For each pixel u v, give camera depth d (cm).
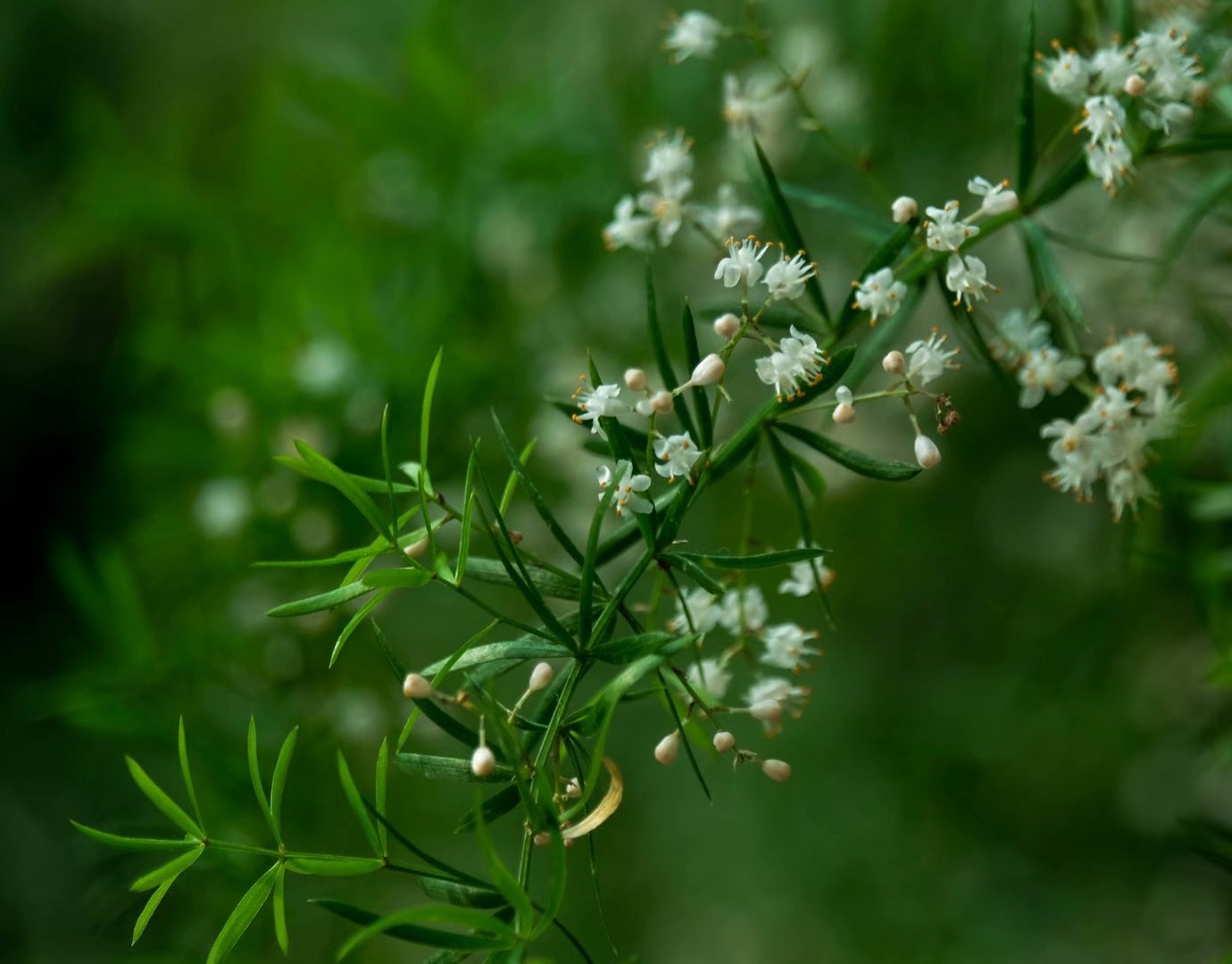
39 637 96
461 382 52
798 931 73
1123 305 52
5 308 101
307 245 58
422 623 58
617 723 71
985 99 55
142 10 98
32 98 97
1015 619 67
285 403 52
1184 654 57
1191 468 50
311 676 51
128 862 50
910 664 71
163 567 55
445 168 59
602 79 64
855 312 41
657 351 40
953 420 39
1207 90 43
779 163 56
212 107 89
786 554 39
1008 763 67
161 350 55
